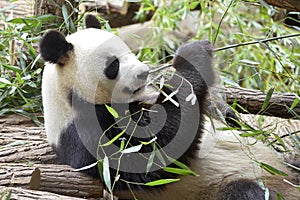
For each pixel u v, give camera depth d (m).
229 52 9.40
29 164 5.43
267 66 9.17
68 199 4.76
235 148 5.91
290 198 5.56
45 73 5.87
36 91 7.18
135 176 5.47
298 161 5.92
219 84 6.03
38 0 7.39
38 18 6.71
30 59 7.26
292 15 7.11
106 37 5.74
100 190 5.49
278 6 5.60
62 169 5.51
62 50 5.55
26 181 5.17
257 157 5.90
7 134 6.42
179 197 5.75
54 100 5.73
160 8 10.38
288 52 8.37
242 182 5.64
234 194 5.58
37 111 7.15
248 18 10.63
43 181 5.35
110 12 9.99
